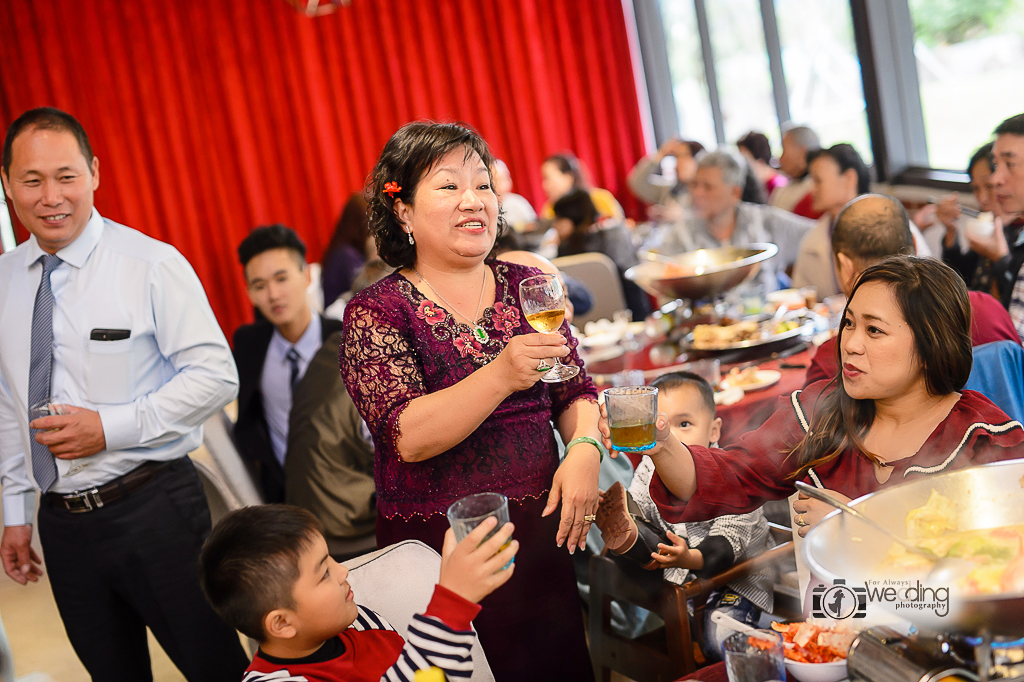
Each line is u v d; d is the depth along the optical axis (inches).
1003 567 35.1
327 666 47.2
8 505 81.7
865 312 51.3
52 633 121.5
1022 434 50.4
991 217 102.3
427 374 60.7
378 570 55.4
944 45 175.3
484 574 41.3
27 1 210.8
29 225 75.2
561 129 268.7
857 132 206.4
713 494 56.4
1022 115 93.9
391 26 246.5
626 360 117.7
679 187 216.8
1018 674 34.8
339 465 97.1
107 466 76.4
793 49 221.6
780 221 157.0
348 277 165.9
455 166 58.6
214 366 80.4
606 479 75.8
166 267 79.0
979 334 70.0
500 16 256.8
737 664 40.7
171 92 225.6
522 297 58.6
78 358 76.9
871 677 38.0
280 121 238.1
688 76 267.6
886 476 53.2
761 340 110.5
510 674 62.1
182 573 80.0
